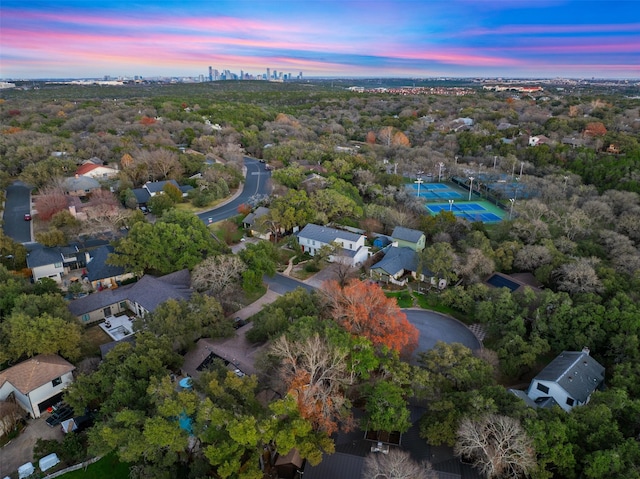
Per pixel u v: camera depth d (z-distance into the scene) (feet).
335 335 129.90
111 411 119.55
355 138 591.78
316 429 117.08
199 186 348.38
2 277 185.37
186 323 156.56
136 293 195.52
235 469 98.17
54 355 150.92
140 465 111.65
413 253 242.78
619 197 310.24
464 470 111.45
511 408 118.01
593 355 163.53
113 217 258.57
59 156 387.96
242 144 507.71
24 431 135.44
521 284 210.18
